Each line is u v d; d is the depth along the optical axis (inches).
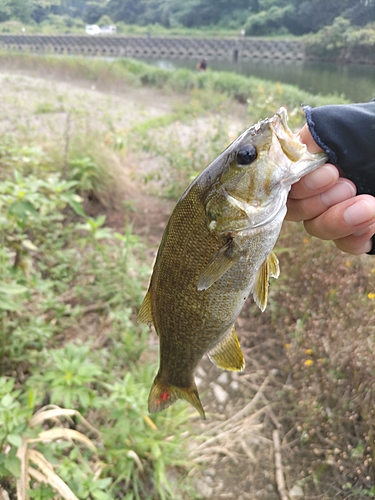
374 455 17.6
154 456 17.5
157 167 46.9
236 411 21.3
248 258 9.5
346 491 17.6
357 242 10.3
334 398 19.8
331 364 20.1
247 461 19.0
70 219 34.5
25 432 14.7
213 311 10.0
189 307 10.2
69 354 17.9
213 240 9.5
